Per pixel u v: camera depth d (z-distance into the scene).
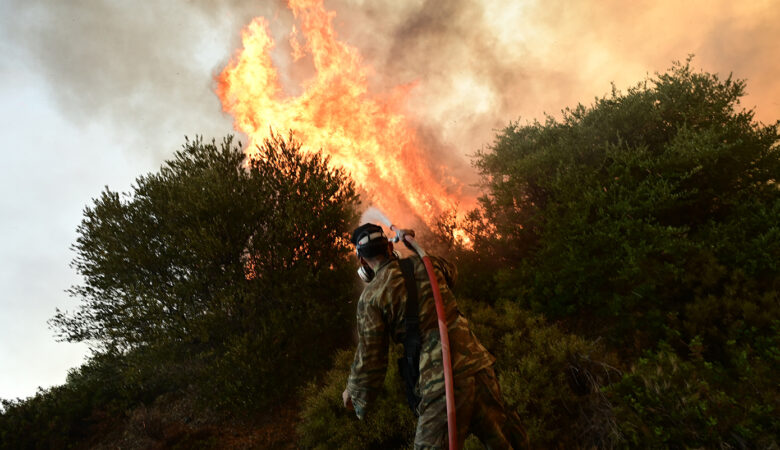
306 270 5.35
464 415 1.83
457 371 1.85
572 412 3.24
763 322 3.38
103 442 5.30
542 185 5.35
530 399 3.26
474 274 5.50
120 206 5.34
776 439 2.34
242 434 4.74
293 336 5.16
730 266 3.98
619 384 2.99
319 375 5.19
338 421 3.89
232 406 4.84
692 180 4.58
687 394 2.70
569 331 4.38
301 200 5.52
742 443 2.40
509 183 5.60
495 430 1.91
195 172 5.55
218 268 5.26
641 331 3.95
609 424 2.90
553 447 3.09
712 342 3.55
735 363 3.05
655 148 5.25
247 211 5.31
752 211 4.27
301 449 4.24
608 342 4.04
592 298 4.34
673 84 5.55
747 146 4.47
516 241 5.58
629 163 4.72
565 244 4.62
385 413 3.73
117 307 5.22
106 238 5.25
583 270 4.34
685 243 3.96
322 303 5.51
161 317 4.96
